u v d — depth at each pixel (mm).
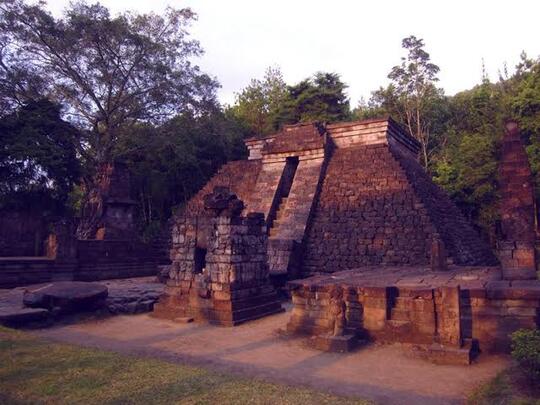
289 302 14945
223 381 6055
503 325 8234
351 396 5848
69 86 25547
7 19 22906
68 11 24578
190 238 12734
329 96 38906
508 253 9852
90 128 26891
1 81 22719
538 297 7965
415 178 20078
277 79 46219
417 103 36562
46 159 21375
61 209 24094
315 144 21609
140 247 22719
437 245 12992
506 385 5859
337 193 19812
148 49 26344
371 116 39844
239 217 12539
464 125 36750
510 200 10062
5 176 21297
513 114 26562
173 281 12703
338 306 8930
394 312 9031
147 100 27234
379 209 18203
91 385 5844
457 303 7898
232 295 11625
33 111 22828
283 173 22500
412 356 8000
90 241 20141
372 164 19875
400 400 5781
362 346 8781
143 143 28453
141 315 12664
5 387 5809
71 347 8031
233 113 44031
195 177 35281
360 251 17453
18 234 20984
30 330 10594
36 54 24391
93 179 25922
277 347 8852
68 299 11836
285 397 5387
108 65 26094
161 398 5348
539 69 26625
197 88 28781
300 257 18219
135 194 35000
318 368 7320
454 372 7043
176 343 9273
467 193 29094
